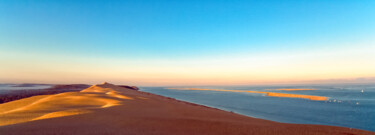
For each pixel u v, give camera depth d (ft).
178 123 48.75
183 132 39.81
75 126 42.04
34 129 38.04
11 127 39.52
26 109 74.54
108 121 49.49
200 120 54.08
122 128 41.65
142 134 37.01
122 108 79.51
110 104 92.89
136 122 48.78
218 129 43.32
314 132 43.11
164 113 72.84
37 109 74.33
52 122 46.85
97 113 61.21
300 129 45.96
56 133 35.40
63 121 48.44
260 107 250.78
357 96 436.35
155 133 38.09
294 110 222.28
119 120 51.03
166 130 40.96
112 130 39.27
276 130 44.04
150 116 60.08
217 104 288.10
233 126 46.98
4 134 33.86
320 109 230.48
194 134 38.47
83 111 63.93
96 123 46.52
